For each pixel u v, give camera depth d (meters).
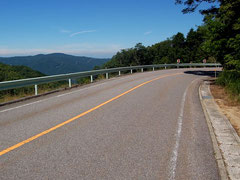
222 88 12.06
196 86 13.40
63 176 3.20
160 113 6.79
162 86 13.23
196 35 64.75
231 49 12.71
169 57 70.94
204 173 3.29
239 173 3.28
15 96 10.93
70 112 6.95
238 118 6.30
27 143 4.41
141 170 3.37
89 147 4.20
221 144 4.39
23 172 3.30
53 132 5.05
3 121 6.08
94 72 17.69
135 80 16.92
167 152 4.00
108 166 3.48
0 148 4.17
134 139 4.62
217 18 15.22
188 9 19.39
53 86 15.06
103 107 7.60
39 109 7.55
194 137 4.76
